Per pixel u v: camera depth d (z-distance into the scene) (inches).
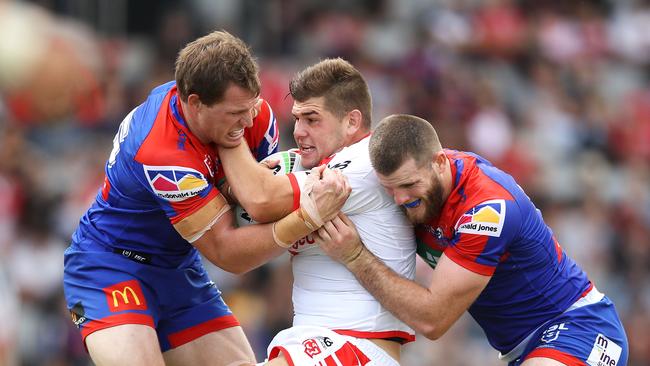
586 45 2139.5
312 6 1993.1
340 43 1934.1
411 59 1915.6
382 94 1847.9
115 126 1630.2
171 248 725.3
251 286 1413.6
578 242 1651.1
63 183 1568.7
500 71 2017.7
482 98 1894.7
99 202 729.0
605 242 1664.6
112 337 695.1
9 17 1085.1
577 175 1800.0
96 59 1567.4
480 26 2078.0
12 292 1355.8
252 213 660.7
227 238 669.9
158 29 1744.6
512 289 697.6
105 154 1584.6
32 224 1528.1
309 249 674.2
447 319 662.5
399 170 644.1
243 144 676.1
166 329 751.7
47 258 1508.4
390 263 676.1
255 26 1839.3
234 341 768.3
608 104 2020.2
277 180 663.8
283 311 1359.5
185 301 749.9
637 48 2180.1
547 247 696.4
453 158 685.9
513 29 2082.9
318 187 650.8
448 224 672.4
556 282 703.1
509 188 676.7
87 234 729.6
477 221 658.8
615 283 1612.9
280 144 1679.4
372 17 2043.6
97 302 708.7
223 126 654.5
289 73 1807.3
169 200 671.8
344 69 687.7
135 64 1712.6
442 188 662.5
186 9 1763.0
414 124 652.7
